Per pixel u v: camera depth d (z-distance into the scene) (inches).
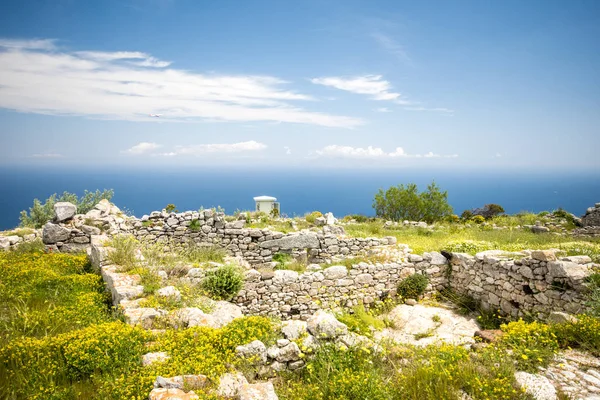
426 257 546.6
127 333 242.8
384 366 234.5
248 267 542.6
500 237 762.2
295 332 254.7
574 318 319.0
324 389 202.5
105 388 194.9
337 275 496.7
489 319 455.5
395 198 1110.4
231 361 221.8
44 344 231.3
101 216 576.7
